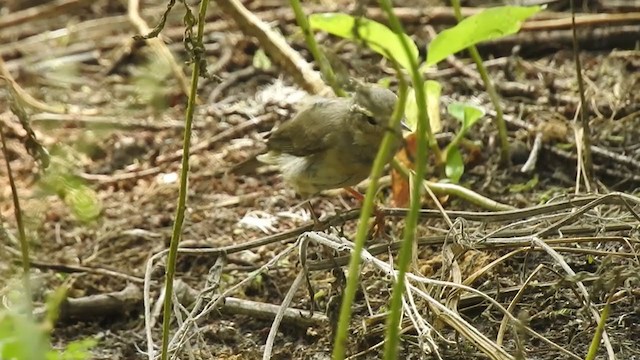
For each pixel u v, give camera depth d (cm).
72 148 1246
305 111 995
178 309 787
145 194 1153
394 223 998
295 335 852
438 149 1064
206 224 1070
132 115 1338
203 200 1129
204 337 852
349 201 1100
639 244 835
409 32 1477
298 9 1009
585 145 1045
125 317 917
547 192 1057
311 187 999
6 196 1148
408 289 719
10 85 738
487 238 816
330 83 1032
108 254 1027
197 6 1655
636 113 1155
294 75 1169
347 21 867
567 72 1309
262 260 975
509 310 745
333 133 956
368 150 949
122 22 1623
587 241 791
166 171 1204
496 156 1130
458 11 1148
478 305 823
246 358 820
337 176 978
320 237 745
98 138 1269
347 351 789
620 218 883
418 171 492
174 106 1370
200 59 625
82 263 999
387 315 778
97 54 1538
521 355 661
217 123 1302
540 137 1127
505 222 959
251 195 1130
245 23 1183
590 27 1397
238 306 873
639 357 738
